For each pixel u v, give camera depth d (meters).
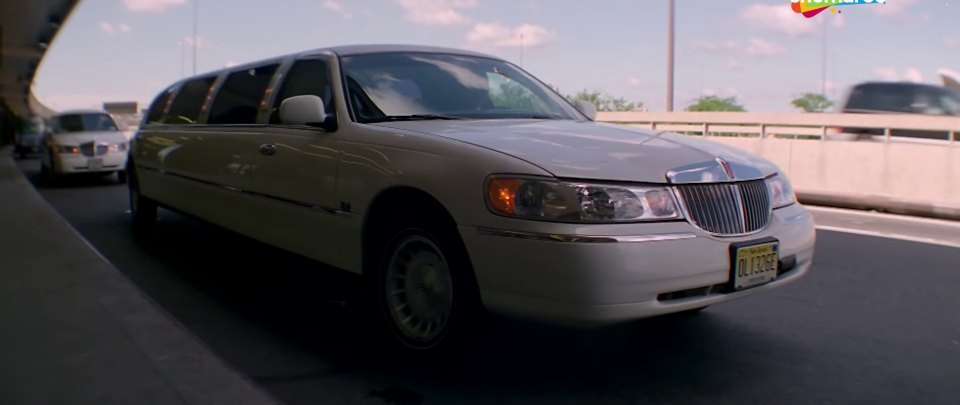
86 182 15.86
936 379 3.90
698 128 13.70
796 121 12.05
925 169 10.25
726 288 3.63
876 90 13.70
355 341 4.48
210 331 4.70
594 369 4.00
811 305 5.25
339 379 3.87
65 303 4.75
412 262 4.02
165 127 7.48
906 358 4.21
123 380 3.51
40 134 30.58
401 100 4.66
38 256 6.20
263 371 3.98
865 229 8.53
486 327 3.71
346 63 4.88
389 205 4.14
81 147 14.88
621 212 3.33
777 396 3.67
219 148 5.88
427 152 3.84
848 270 6.33
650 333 4.60
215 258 6.94
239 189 5.52
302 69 5.24
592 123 4.67
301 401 3.58
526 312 3.41
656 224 3.40
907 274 6.19
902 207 9.87
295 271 6.38
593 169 3.42
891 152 10.65
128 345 3.98
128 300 4.83
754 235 3.75
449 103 4.77
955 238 7.90
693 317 4.95
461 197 3.59
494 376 3.90
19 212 9.05
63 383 3.47
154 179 7.61
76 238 7.08
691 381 3.86
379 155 4.09
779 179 4.20
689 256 3.43
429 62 5.16
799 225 4.08
